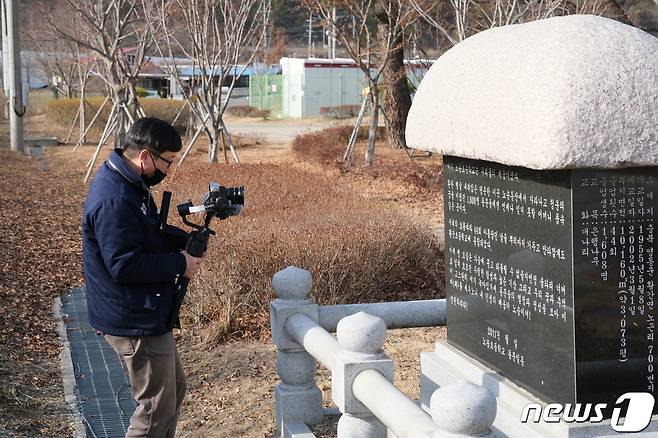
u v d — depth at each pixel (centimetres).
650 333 346
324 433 458
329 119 3606
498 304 402
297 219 830
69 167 1912
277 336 469
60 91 3519
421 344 652
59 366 627
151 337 382
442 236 1038
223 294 701
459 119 389
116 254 369
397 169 1631
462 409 269
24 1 3412
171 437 403
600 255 338
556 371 354
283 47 4425
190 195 1095
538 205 361
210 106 1723
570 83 324
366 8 1831
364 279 736
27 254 995
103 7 1797
